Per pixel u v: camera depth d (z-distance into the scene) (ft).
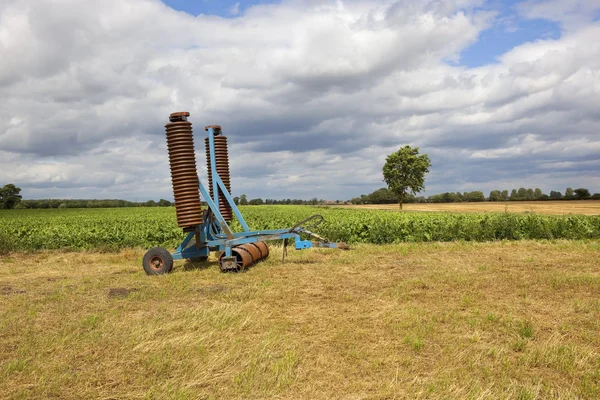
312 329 20.74
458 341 18.93
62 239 60.29
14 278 37.50
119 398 14.49
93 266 43.86
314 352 18.02
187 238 40.01
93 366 17.13
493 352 17.52
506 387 14.82
